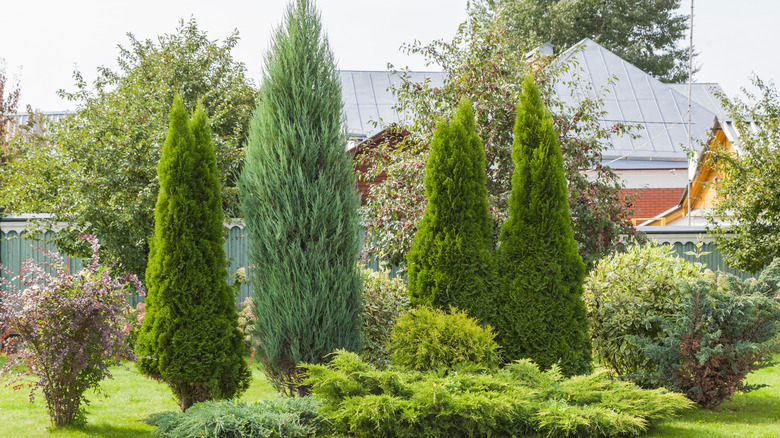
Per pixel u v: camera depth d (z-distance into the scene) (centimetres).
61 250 1118
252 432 587
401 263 999
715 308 747
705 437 616
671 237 1335
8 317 618
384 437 611
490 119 948
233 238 1269
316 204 716
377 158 1044
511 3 3453
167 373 662
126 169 1080
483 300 728
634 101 2391
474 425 609
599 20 3672
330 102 760
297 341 708
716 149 1223
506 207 905
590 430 597
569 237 745
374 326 833
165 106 1248
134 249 1073
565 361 723
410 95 999
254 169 739
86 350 649
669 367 759
